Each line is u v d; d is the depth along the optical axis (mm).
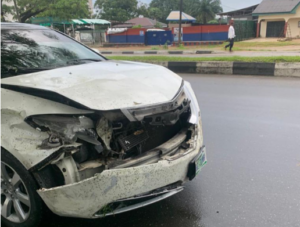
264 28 32781
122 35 29469
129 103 2359
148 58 12125
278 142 4250
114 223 2635
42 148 2170
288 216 2699
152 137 2582
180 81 3129
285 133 4566
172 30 27812
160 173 2338
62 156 2129
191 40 26828
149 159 2391
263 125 4930
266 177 3344
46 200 2234
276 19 31953
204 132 4703
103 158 2279
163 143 2627
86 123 2238
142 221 2662
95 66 3205
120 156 2309
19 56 3188
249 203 2898
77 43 4109
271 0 33094
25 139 2240
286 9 30578
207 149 4090
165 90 2719
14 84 2443
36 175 2234
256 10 32750
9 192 2479
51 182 2240
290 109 5746
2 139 2289
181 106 2727
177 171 2453
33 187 2281
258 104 6148
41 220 2402
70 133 2180
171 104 2533
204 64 10375
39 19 24344
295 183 3213
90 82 2559
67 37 4156
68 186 2133
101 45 30844
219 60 10898
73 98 2273
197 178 3365
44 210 2363
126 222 2648
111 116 2285
